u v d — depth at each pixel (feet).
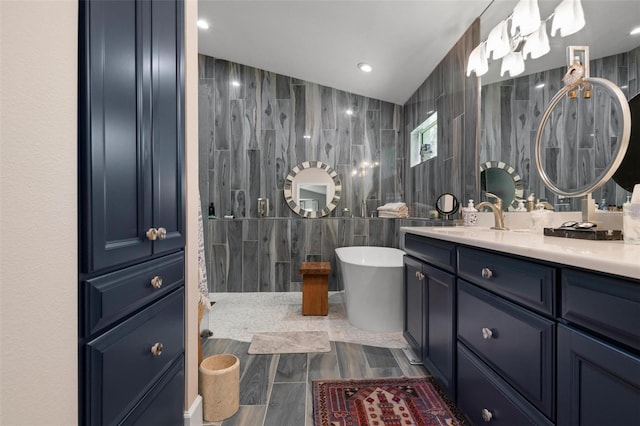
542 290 2.69
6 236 1.53
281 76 12.11
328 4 7.39
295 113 12.13
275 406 4.80
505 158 6.11
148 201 2.84
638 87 3.78
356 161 12.36
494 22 6.54
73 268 1.98
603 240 3.50
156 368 3.03
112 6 2.31
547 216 4.78
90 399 2.10
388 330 7.84
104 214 2.21
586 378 2.24
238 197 11.96
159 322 3.10
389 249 11.08
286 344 7.08
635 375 1.87
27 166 1.65
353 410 4.64
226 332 7.86
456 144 8.09
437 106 9.41
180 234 3.54
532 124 5.46
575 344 2.33
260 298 10.93
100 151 2.16
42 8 1.73
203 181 10.64
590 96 4.31
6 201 1.53
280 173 12.10
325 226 11.84
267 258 11.69
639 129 3.75
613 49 4.05
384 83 11.00
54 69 1.81
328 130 12.24
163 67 3.16
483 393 3.60
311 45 9.54
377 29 7.96
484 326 3.60
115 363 2.35
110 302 2.27
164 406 3.25
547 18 5.13
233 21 9.02
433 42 8.16
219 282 11.60
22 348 1.62
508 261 3.16
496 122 6.38
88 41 2.05
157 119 3.02
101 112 2.18
